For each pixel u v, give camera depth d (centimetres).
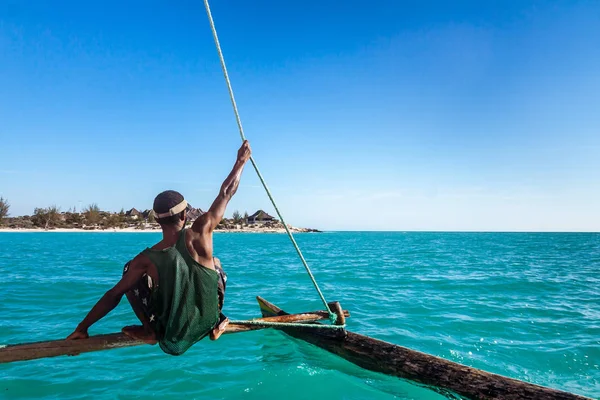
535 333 841
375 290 1369
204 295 339
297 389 538
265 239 7900
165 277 331
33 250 3406
